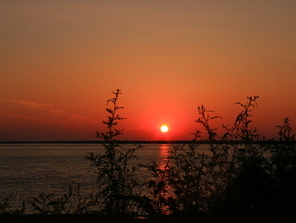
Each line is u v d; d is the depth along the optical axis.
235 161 6.72
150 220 6.43
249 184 6.14
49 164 78.06
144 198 6.34
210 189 6.64
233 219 6.14
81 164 76.38
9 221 7.13
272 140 6.86
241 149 6.69
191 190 6.58
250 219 6.09
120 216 6.60
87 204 7.31
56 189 30.34
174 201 6.35
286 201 6.09
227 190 6.34
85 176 45.91
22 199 23.12
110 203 6.67
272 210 6.07
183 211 6.46
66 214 7.23
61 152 177.75
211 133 7.00
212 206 6.31
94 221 6.84
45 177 46.59
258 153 6.75
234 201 6.22
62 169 61.75
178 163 6.91
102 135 6.77
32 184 37.34
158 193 6.50
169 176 6.69
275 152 6.71
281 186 6.23
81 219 6.98
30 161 92.12
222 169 6.73
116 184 6.59
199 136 7.04
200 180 6.76
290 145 6.69
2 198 24.16
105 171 6.63
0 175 51.53
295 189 6.18
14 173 55.19
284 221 6.04
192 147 6.99
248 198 6.16
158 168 6.91
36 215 7.37
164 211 6.43
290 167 6.53
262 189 6.12
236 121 7.02
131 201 6.73
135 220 6.68
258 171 6.20
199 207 6.71
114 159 6.78
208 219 6.24
